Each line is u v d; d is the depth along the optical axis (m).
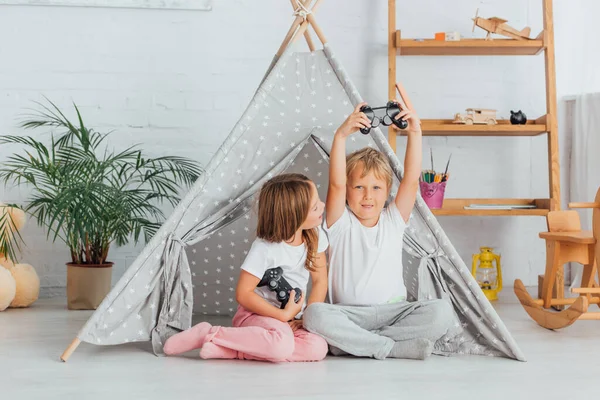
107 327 1.99
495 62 3.26
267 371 1.83
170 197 3.13
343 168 2.09
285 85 2.21
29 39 3.07
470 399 1.59
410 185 2.13
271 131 2.18
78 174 2.74
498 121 3.10
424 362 1.96
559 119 3.29
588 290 2.32
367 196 2.11
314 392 1.64
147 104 3.12
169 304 2.08
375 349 1.97
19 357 1.97
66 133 3.09
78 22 3.09
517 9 3.26
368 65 3.21
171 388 1.66
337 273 2.14
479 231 3.28
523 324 2.49
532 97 3.27
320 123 2.21
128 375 1.78
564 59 3.29
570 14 3.27
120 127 3.11
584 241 2.43
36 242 3.07
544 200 3.05
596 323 2.52
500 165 3.28
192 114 3.14
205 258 2.53
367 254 2.11
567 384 1.73
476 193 3.28
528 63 3.26
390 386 1.69
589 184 3.10
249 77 3.15
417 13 3.22
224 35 3.14
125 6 3.08
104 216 2.72
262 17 3.16
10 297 2.68
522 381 1.75
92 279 2.75
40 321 2.50
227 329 1.95
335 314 1.98
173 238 2.08
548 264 2.62
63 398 1.58
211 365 1.90
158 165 3.12
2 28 3.06
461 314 2.12
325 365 1.91
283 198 2.02
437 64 3.24
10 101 3.07
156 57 3.12
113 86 3.11
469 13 3.24
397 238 2.14
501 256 3.28
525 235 3.29
